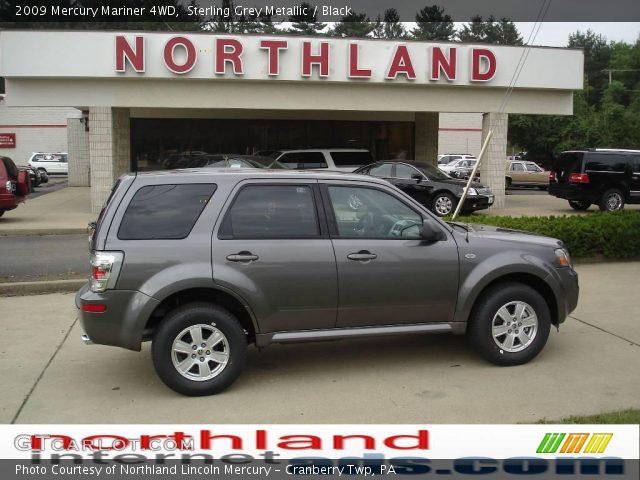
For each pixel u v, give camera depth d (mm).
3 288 8867
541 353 6297
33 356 6320
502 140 19547
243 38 17266
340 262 5500
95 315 5145
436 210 17484
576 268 10508
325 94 18141
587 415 4785
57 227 14938
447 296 5770
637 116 41781
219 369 5328
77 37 16734
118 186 5414
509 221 11219
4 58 16703
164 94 17453
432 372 5828
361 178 5781
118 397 5316
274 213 5512
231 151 23688
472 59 18484
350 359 6227
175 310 5262
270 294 5371
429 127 23891
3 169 15984
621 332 6953
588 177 19453
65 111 45594
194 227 5324
